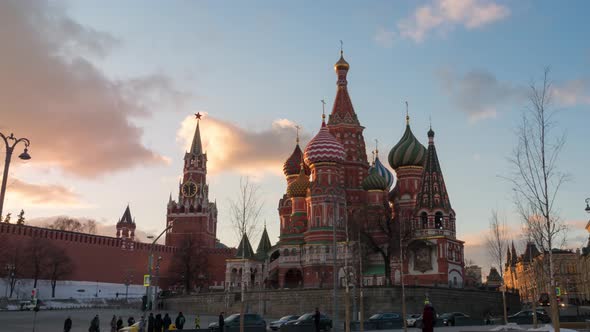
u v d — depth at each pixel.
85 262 144.50
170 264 169.75
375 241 116.06
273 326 70.94
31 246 131.00
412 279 111.31
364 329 69.62
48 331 72.94
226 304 114.12
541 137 60.56
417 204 114.94
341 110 144.25
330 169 127.12
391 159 133.50
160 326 57.59
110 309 118.00
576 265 154.25
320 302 100.88
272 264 136.50
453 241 114.38
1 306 109.00
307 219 127.81
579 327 56.03
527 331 44.06
